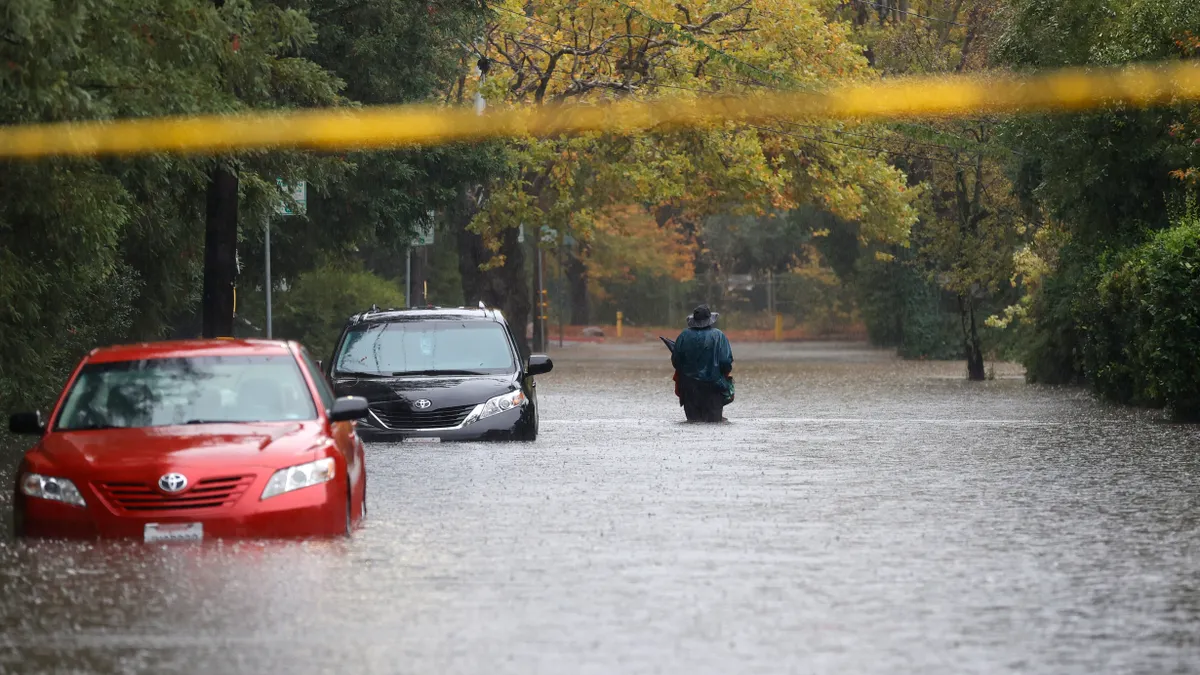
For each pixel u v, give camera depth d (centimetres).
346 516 4819
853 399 12888
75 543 4578
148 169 7100
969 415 10700
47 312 8419
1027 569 4253
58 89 5719
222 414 5016
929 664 3139
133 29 6488
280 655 3238
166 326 12006
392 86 11944
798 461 7281
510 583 4038
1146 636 3403
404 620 3572
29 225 7256
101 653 3272
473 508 5550
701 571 4219
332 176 10431
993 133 16200
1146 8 11144
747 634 3416
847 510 5481
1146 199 12344
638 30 18488
